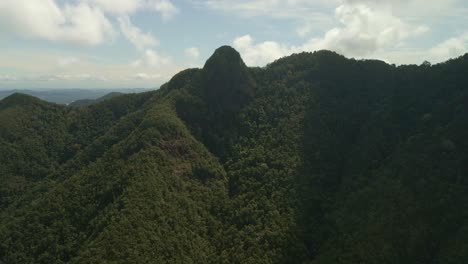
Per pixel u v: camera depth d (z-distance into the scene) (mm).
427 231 81312
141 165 97688
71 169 127562
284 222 93062
